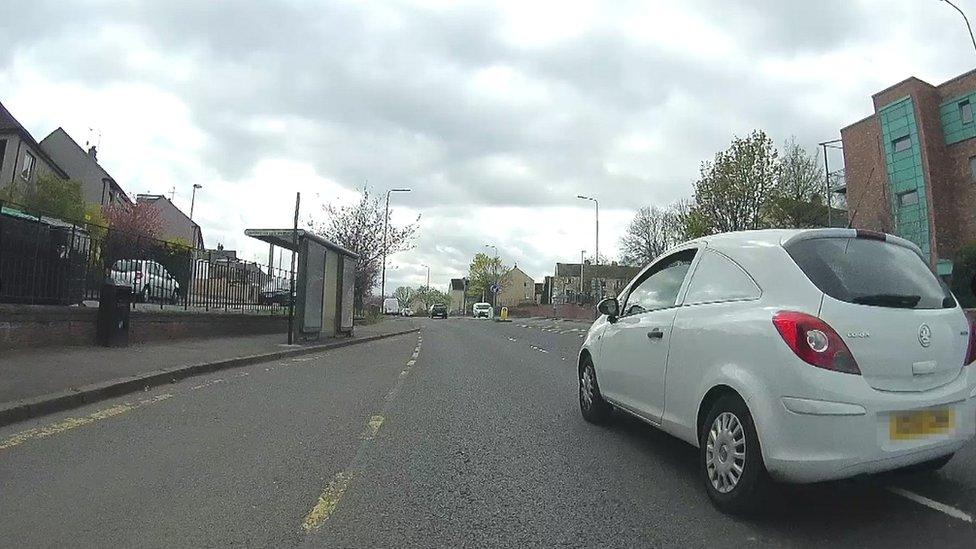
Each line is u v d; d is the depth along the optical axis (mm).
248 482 4781
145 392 8320
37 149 32531
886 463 3764
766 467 3871
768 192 29641
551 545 3734
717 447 4324
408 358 14766
